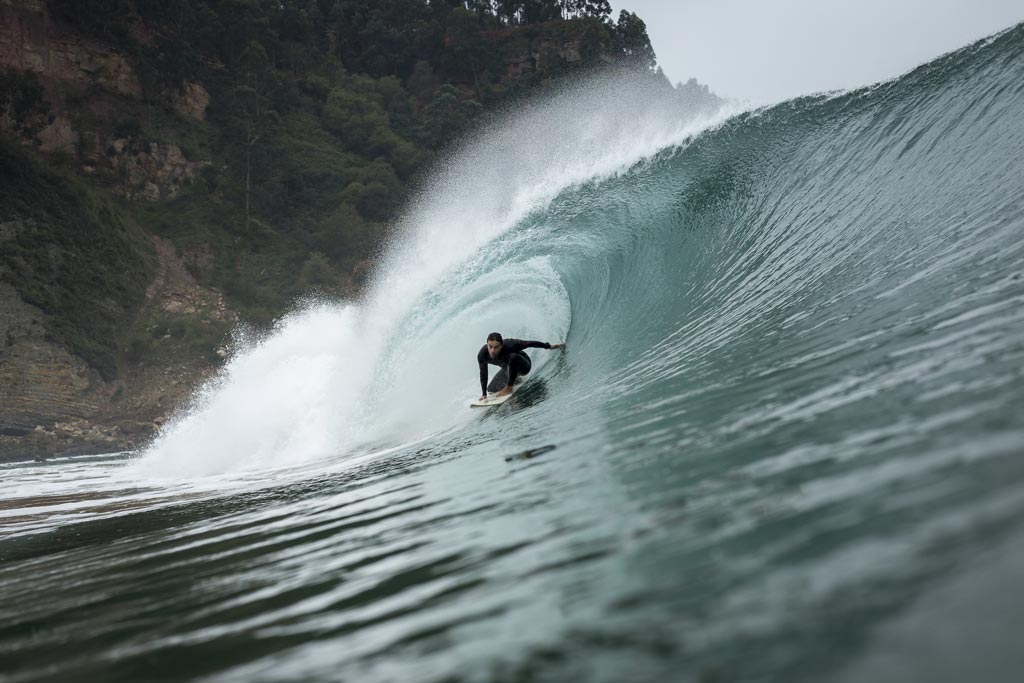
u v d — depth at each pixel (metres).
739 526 1.53
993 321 2.89
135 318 55.94
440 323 11.27
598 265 10.44
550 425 4.96
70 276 52.34
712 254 9.09
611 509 2.10
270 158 83.50
